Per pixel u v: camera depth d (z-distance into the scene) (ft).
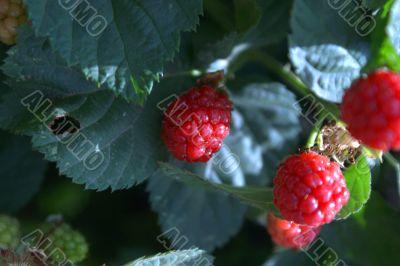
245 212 1.06
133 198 1.09
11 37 0.89
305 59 0.91
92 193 1.08
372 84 0.80
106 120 0.91
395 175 1.02
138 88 0.85
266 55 1.03
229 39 0.94
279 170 0.89
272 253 1.06
